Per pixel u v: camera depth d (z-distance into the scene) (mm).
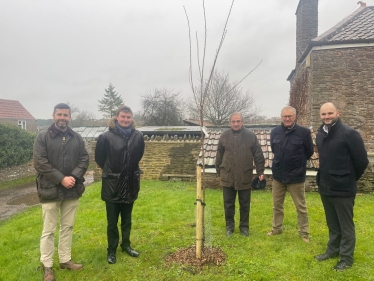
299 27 14039
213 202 7465
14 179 15930
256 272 3797
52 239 3918
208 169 9359
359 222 5664
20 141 17688
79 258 4398
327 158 3975
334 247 4125
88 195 8820
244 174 4980
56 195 3816
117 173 4129
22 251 4906
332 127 3951
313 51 10648
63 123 3895
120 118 4172
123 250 4516
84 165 4086
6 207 10453
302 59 12398
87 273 3961
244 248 4535
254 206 6969
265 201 7469
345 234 3877
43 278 3867
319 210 6543
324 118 3926
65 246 4082
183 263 4047
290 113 4676
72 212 4094
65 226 4062
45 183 3795
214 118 35469
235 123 5012
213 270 3873
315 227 5438
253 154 5129
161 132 13203
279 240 4824
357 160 3805
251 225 5660
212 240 4844
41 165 3703
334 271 3754
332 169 3916
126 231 4469
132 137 4242
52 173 3738
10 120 42500
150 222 6012
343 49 10328
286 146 4754
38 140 3803
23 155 17641
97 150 4152
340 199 3885
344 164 3852
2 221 8156
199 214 4047
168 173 11266
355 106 10281
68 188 3916
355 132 3809
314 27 13516
